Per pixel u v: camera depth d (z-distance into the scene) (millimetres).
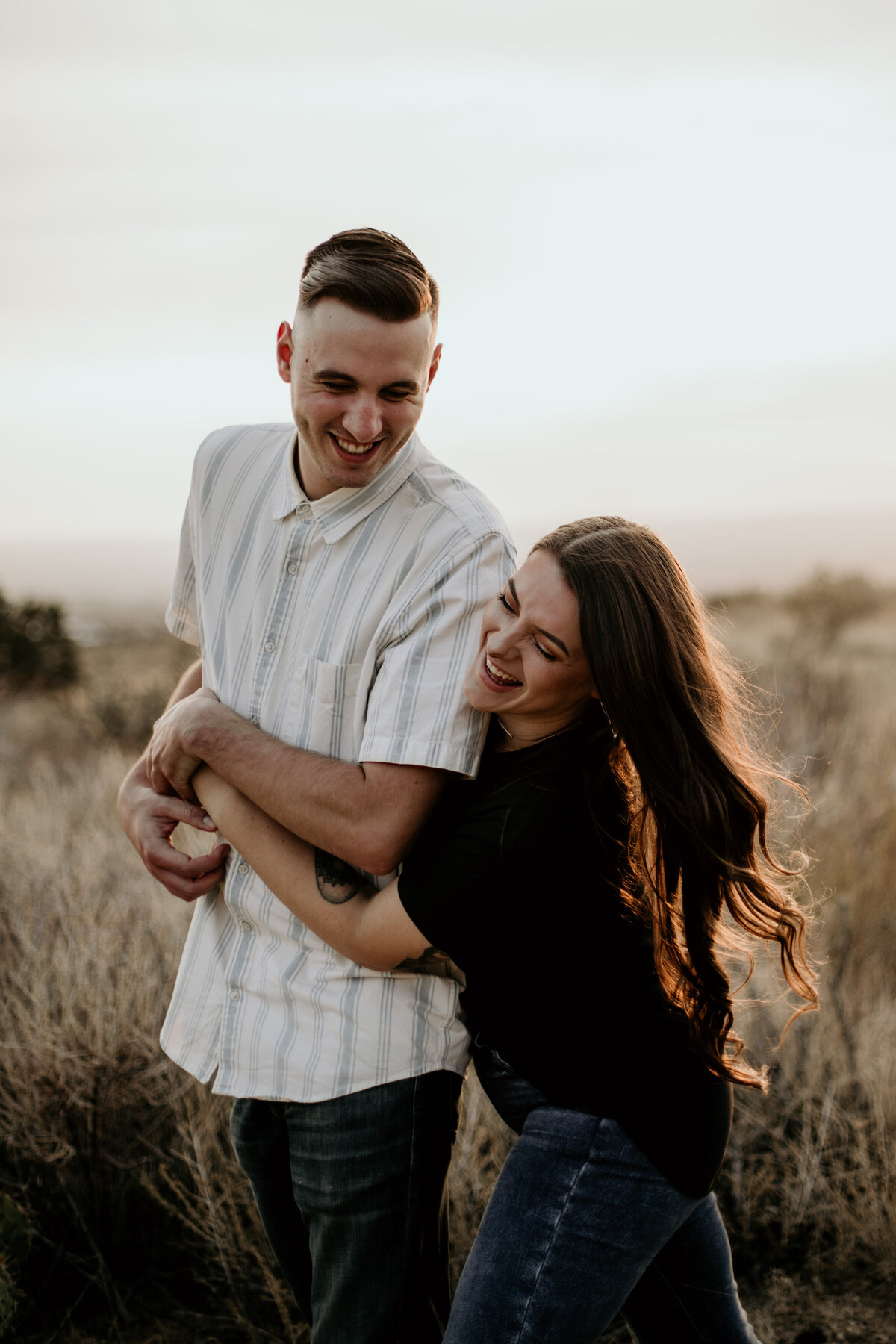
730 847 1596
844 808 4539
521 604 1561
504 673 1571
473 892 1539
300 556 1748
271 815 1663
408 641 1641
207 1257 2373
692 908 1586
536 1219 1520
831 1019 2883
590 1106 1545
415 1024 1675
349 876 1680
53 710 9164
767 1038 2744
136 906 3215
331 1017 1679
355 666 1696
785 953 1726
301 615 1746
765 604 18328
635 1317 1749
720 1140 1577
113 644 17062
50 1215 2438
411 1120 1669
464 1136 2348
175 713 1784
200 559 1922
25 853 3658
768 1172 2553
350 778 1619
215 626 1880
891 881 4016
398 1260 1674
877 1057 2775
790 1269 2385
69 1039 2434
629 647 1525
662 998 1577
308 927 1696
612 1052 1549
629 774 1672
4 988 2770
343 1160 1652
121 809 1900
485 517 1728
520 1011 1590
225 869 1854
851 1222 2357
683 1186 1526
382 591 1681
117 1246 2404
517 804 1557
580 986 1566
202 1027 1835
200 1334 2246
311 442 1644
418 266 1597
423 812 1625
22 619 11180
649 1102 1531
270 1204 1840
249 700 1804
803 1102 2666
